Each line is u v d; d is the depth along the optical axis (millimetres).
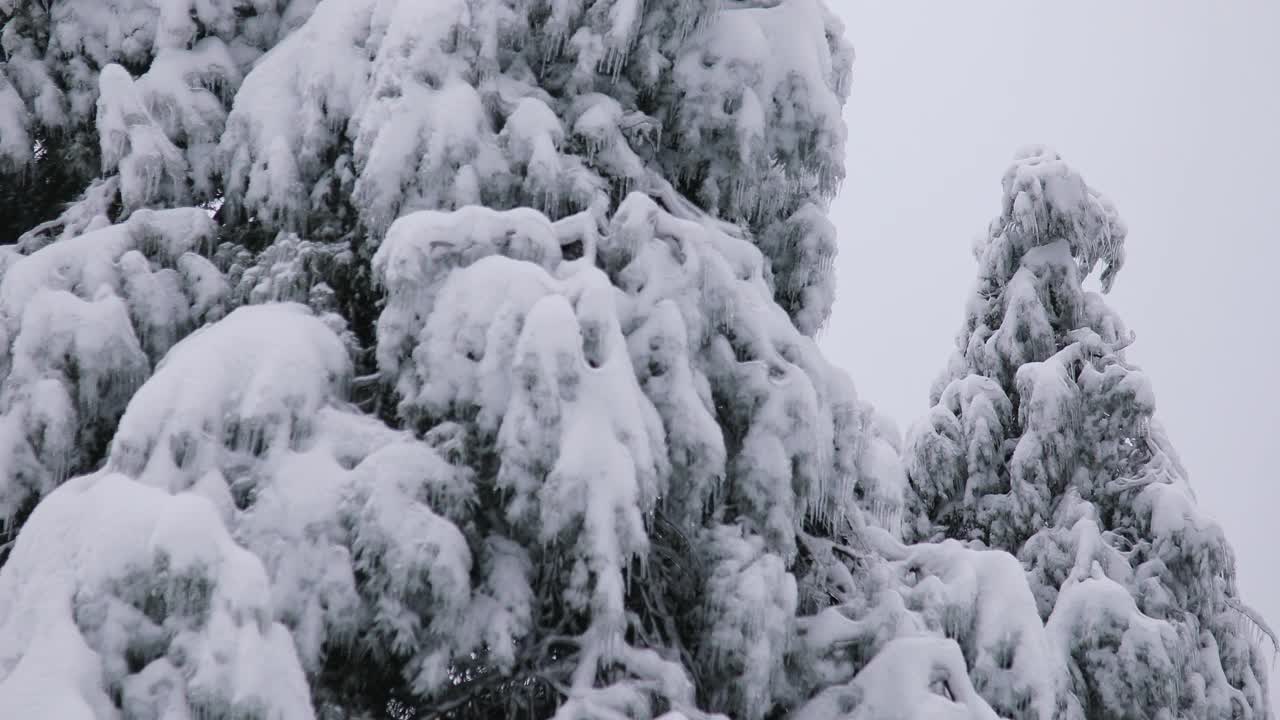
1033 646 6422
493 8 6316
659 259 5988
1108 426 13602
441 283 5328
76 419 5215
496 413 5070
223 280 5938
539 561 5352
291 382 4887
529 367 4938
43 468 5141
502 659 4992
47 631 3930
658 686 5137
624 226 5992
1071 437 13562
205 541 4043
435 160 5770
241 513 4625
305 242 6023
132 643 4012
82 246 5672
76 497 4316
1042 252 14805
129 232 5867
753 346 6250
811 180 7949
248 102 6359
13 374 5148
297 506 4680
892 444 10852
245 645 3953
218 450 4699
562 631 5402
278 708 3949
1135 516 12906
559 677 5203
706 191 7031
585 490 4859
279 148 6160
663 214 6156
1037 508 13469
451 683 5219
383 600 4742
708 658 5676
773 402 6121
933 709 5797
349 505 4762
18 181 7254
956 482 14625
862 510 8031
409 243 5211
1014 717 6328
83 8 7266
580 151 6598
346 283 6215
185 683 3945
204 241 6078
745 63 6910
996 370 14820
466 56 6098
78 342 5223
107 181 6605
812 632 6406
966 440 14586
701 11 7023
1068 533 12680
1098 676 10547
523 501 4957
